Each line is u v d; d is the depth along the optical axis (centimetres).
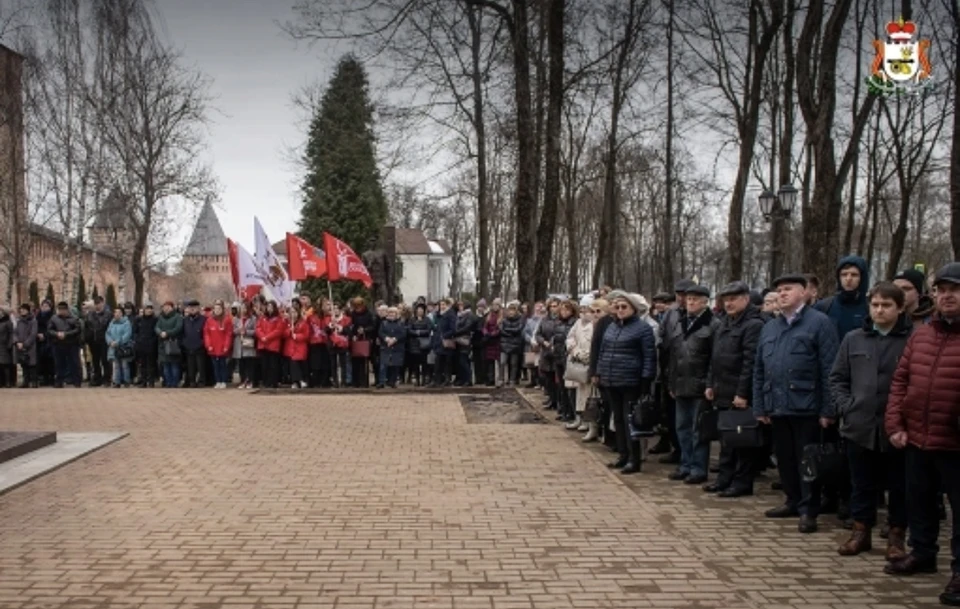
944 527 664
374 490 764
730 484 768
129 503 711
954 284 497
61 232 3089
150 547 583
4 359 1748
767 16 1981
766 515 680
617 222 3891
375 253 2528
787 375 657
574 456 942
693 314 809
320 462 896
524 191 1717
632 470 854
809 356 653
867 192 2522
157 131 2848
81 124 2709
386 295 2528
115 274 5916
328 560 555
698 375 795
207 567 540
